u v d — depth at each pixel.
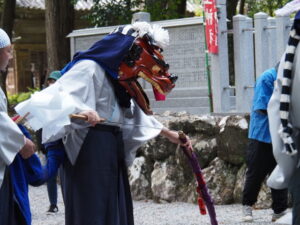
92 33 13.42
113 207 5.29
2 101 4.71
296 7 4.78
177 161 10.36
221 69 11.30
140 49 5.33
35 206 10.62
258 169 8.08
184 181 10.30
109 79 5.32
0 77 18.33
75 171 5.24
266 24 11.18
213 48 11.16
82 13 24.47
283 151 4.72
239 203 9.73
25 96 21.20
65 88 5.14
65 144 5.21
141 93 5.43
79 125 5.12
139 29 5.35
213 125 10.19
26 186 5.00
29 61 26.56
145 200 10.62
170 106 12.23
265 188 9.35
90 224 5.16
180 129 10.47
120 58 5.27
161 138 10.52
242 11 20.41
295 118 4.69
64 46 16.98
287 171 4.76
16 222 4.91
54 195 9.70
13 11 19.23
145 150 10.76
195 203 9.99
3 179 4.75
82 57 5.33
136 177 10.73
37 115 4.96
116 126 5.39
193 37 11.94
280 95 4.75
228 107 11.41
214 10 11.06
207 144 10.14
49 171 5.18
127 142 5.61
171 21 12.15
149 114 5.49
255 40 11.18
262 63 11.12
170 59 12.25
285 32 10.88
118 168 5.46
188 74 12.03
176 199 10.27
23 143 4.74
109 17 16.56
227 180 9.88
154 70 5.37
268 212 8.95
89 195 5.18
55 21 16.91
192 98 11.92
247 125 9.73
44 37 26.47
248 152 8.20
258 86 8.06
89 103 5.14
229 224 8.08
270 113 4.77
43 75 25.91
